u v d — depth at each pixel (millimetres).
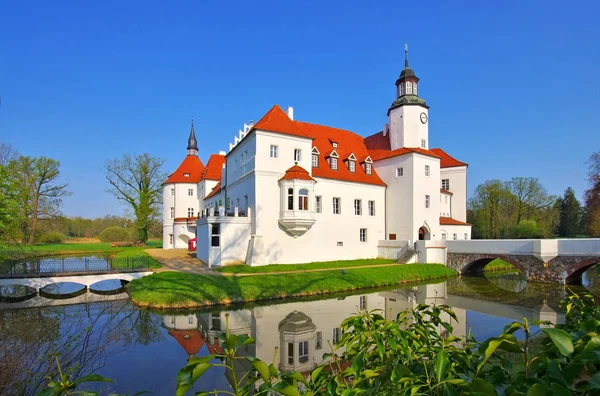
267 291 22281
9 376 6543
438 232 37562
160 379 10758
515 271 37906
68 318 16719
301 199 30188
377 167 39781
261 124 30562
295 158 31812
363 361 3555
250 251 29359
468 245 33562
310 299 22406
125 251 45219
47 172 50250
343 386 3332
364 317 4387
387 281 28016
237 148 35000
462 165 47375
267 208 29891
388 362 3836
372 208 37312
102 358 11945
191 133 58375
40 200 50000
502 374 2869
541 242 28312
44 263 29094
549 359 2295
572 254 27094
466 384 2529
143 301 20109
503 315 18438
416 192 35875
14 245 19859
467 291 25688
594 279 31438
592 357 2039
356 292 24969
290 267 29109
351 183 35500
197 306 19891
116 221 92250
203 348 13641
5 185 17141
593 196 48594
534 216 65375
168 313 18797
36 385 6727
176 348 13609
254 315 18469
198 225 35562
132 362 12148
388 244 36156
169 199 53750
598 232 48281
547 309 19875
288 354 12969
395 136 39719
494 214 62594
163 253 42875
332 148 38281
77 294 24000
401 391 3115
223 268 27438
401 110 39094
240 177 33438
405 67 40781
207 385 9953
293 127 32344
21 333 9594
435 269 32562
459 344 12844
